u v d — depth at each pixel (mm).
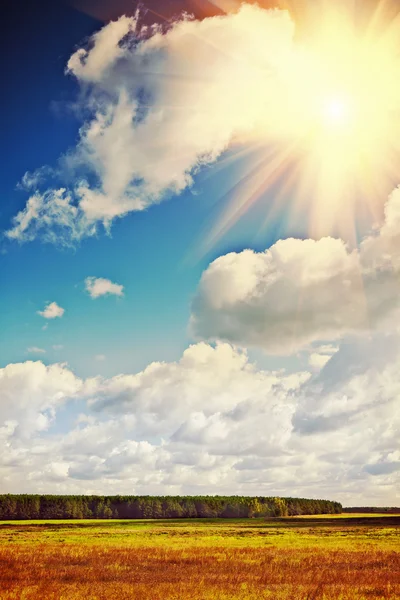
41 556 42469
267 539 65000
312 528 96062
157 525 120750
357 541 59969
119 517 184250
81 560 39406
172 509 191500
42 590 24594
